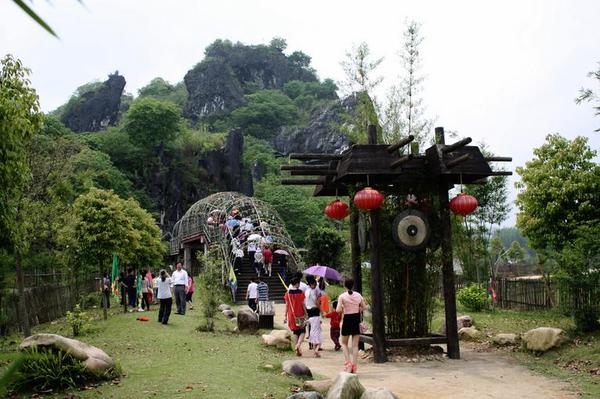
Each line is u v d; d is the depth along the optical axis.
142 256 26.09
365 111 13.80
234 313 19.27
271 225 30.44
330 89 107.44
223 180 67.69
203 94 96.06
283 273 26.20
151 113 65.56
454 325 10.55
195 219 34.59
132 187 63.34
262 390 7.16
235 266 25.52
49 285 17.16
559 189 16.20
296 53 118.69
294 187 59.44
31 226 12.31
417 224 10.77
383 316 10.36
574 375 8.55
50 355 7.18
